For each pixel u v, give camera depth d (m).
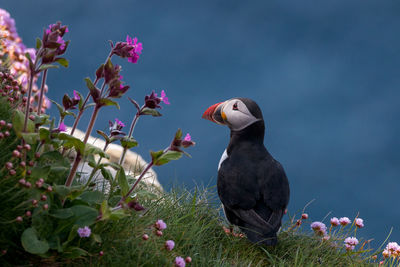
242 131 10.11
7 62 9.19
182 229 8.02
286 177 9.72
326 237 9.86
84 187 6.26
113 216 5.71
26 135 5.50
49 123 6.20
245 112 10.09
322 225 9.87
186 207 9.12
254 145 9.99
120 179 6.21
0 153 6.09
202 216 9.33
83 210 5.79
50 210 5.66
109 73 5.54
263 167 9.49
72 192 5.91
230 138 10.35
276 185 9.30
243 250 8.95
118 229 6.60
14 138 6.45
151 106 6.69
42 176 5.36
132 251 6.55
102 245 6.28
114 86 5.58
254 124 10.10
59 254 5.79
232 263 8.28
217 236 9.27
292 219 10.13
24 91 7.70
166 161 6.12
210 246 8.52
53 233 5.68
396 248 9.25
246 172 9.34
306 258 9.09
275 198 9.15
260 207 9.12
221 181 9.43
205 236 8.66
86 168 9.33
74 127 6.11
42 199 5.27
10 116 6.75
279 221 8.96
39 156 5.60
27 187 5.22
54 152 5.77
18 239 5.78
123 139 6.75
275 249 9.20
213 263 7.70
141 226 7.01
